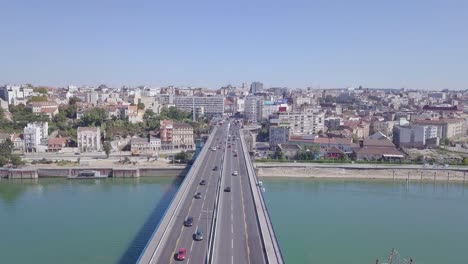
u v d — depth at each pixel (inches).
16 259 6013.8
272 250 5152.6
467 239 7066.9
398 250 6520.7
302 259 6067.9
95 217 7864.2
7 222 7608.3
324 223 7691.9
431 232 7367.1
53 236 6884.8
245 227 6013.8
